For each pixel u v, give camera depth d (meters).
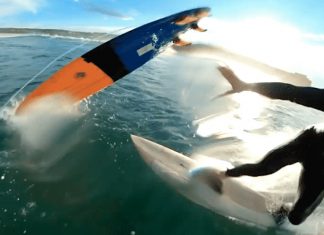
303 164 1.27
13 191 1.42
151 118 2.41
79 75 2.16
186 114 2.58
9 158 1.66
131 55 2.19
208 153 1.98
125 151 1.83
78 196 1.44
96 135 1.99
